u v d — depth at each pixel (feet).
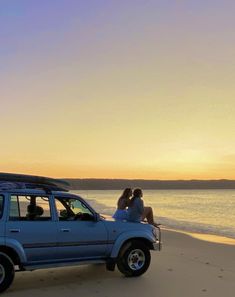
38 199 27.35
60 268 32.60
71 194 28.66
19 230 25.99
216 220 108.27
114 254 29.22
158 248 31.32
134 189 34.04
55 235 27.12
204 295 26.58
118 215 33.50
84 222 28.50
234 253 44.57
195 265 36.22
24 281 28.73
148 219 39.99
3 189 26.50
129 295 26.00
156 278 30.48
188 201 238.27
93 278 29.81
